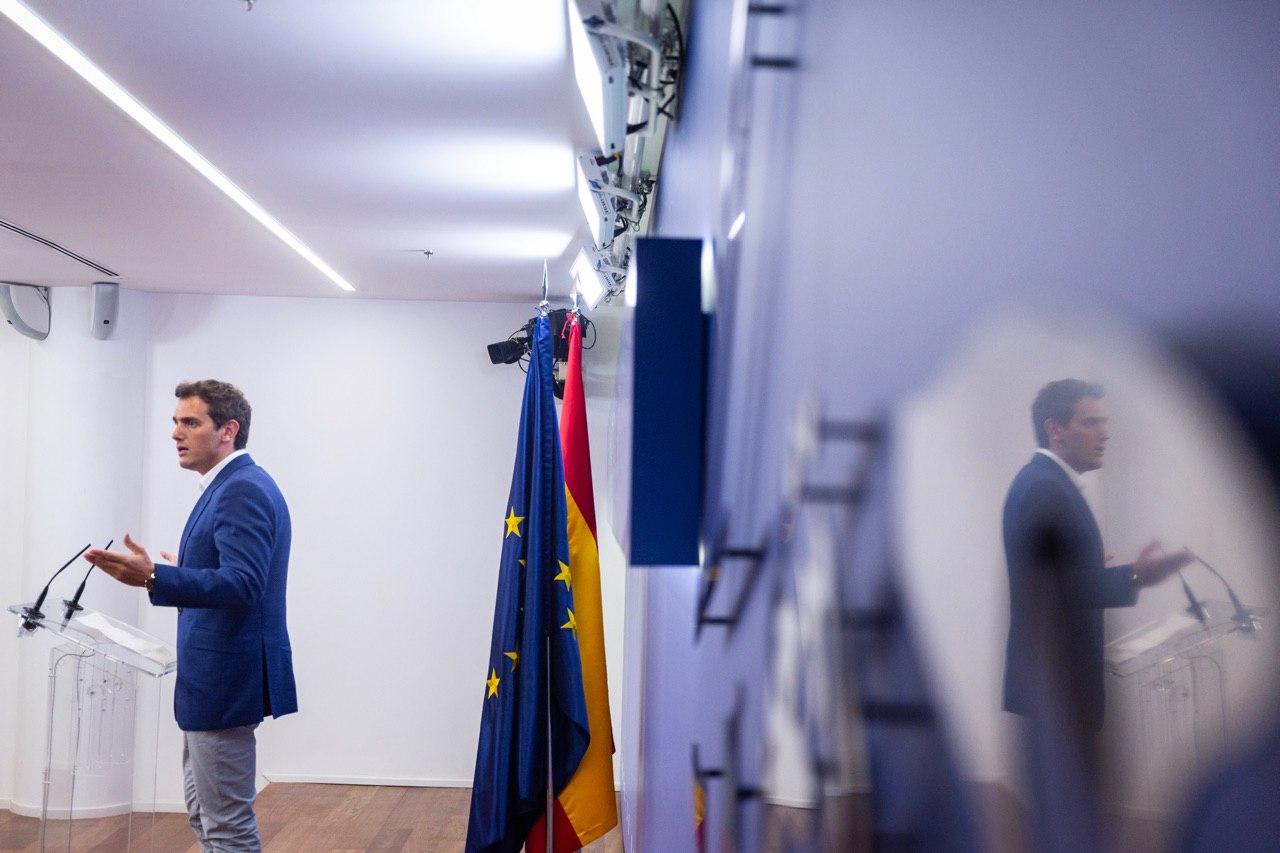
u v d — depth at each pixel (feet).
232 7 6.99
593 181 8.34
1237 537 0.76
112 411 17.49
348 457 18.29
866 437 1.79
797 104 2.52
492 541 18.25
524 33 7.30
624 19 5.49
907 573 1.53
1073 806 0.98
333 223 13.05
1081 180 0.99
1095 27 0.97
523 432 10.93
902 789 1.56
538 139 9.69
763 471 2.96
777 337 2.77
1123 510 0.91
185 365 18.17
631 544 4.37
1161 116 0.86
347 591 18.17
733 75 3.82
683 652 5.49
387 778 17.98
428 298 18.34
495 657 10.66
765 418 2.94
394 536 18.24
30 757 17.07
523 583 10.71
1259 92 0.75
